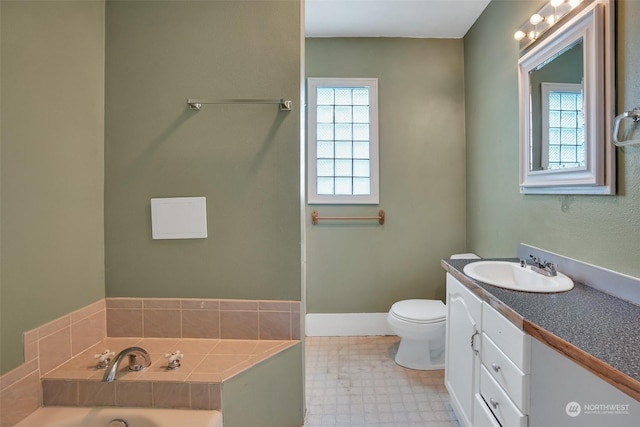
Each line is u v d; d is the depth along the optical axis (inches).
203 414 49.7
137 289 64.5
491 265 71.0
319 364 95.3
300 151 63.4
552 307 45.8
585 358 32.6
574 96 57.2
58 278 53.1
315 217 113.8
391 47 113.0
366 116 114.5
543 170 66.6
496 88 89.4
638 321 40.9
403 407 75.4
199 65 63.1
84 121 58.6
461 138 113.4
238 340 63.8
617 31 50.1
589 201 56.1
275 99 62.6
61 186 53.5
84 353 58.2
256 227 63.6
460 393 65.7
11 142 45.1
